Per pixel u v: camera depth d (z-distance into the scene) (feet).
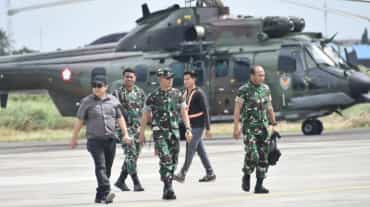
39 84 267.59
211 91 241.76
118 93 113.50
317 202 97.60
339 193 105.29
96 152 102.83
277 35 240.94
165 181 104.37
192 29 241.96
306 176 126.82
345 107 234.99
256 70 107.65
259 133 107.65
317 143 198.29
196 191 112.88
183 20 243.81
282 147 187.21
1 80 270.67
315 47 236.84
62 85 263.29
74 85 261.24
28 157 184.34
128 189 115.55
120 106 105.29
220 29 241.76
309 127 239.91
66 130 321.52
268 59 236.84
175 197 104.63
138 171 143.64
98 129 102.73
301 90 234.38
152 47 250.37
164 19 249.75
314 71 233.14
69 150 204.44
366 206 93.45
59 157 181.16
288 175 129.08
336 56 239.50
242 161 158.61
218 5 245.65
